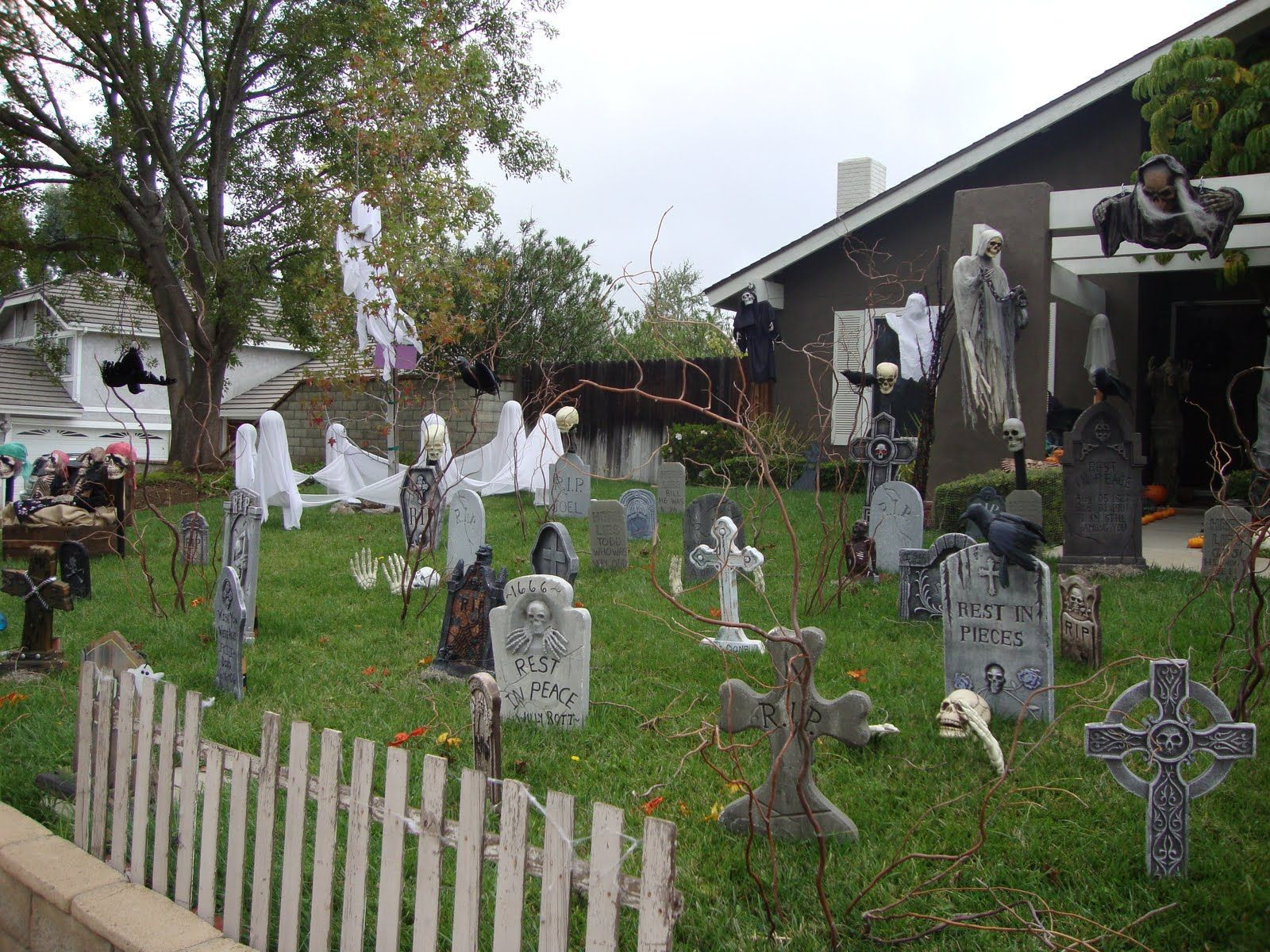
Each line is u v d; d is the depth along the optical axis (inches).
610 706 264.1
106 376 433.1
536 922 159.9
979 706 238.5
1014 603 249.9
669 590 403.9
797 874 173.8
